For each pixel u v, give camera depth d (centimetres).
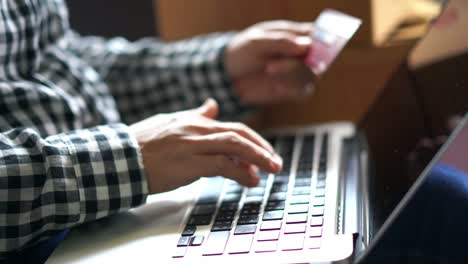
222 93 95
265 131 92
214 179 71
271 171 63
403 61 77
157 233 59
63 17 88
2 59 74
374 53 93
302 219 57
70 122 76
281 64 88
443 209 57
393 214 49
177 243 56
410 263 53
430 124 61
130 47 99
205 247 54
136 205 62
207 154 63
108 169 61
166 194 68
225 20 99
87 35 120
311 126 92
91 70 89
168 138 63
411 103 68
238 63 92
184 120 66
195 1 99
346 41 76
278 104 101
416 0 106
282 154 78
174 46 98
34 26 78
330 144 81
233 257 52
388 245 53
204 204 64
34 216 58
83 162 60
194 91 96
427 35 72
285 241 53
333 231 54
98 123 82
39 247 65
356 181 67
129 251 56
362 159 74
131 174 61
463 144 60
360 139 81
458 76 59
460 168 60
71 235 61
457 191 58
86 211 60
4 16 74
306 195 63
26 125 71
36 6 80
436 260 54
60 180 59
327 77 98
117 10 118
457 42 62
